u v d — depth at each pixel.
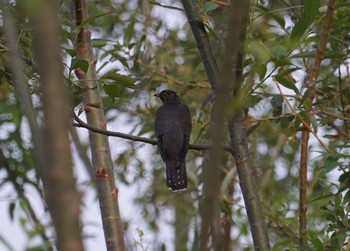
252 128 12.92
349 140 12.23
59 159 4.25
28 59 8.88
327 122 12.16
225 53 4.87
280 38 13.24
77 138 10.39
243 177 10.21
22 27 8.83
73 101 9.09
